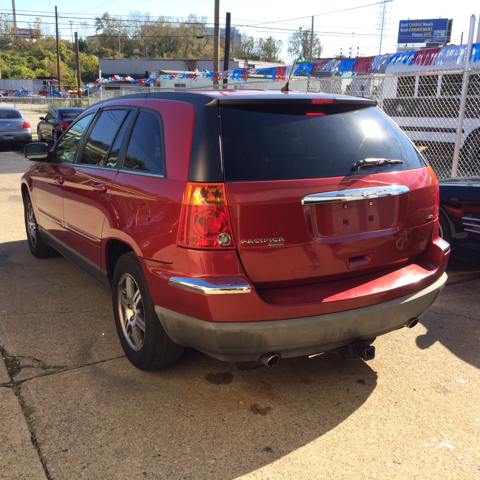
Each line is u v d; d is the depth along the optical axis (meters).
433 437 2.56
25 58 91.31
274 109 2.70
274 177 2.48
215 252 2.39
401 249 2.88
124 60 59.59
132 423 2.62
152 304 2.81
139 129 3.16
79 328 3.74
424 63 8.62
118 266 3.14
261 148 2.54
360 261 2.71
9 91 53.66
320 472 2.30
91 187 3.50
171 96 3.00
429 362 3.32
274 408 2.80
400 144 3.03
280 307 2.43
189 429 2.59
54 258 5.51
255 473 2.29
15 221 7.20
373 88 11.42
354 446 2.49
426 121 10.16
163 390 2.94
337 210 2.60
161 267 2.62
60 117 18.39
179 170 2.57
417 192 2.91
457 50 8.08
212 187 2.40
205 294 2.39
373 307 2.63
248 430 2.60
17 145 19.08
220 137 2.51
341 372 3.20
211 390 2.96
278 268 2.49
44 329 3.71
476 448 2.48
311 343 2.55
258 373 3.17
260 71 12.80
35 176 4.91
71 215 3.97
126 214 2.99
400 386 3.03
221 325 2.41
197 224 2.41
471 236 4.86
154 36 99.69
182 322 2.55
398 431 2.61
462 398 2.91
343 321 2.54
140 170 2.98
